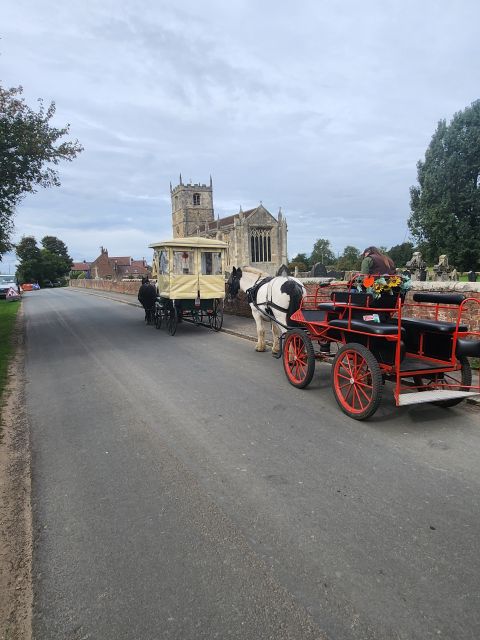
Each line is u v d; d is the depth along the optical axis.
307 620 2.55
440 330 5.50
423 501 3.75
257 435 5.25
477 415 5.74
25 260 90.62
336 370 5.96
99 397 7.00
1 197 14.16
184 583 2.88
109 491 4.08
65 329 15.51
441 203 45.84
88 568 3.06
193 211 96.50
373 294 5.66
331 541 3.25
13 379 8.41
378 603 2.66
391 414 5.85
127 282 37.00
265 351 10.22
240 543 3.26
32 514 3.75
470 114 44.78
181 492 4.02
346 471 4.31
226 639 2.43
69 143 14.25
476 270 45.69
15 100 13.16
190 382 7.66
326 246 127.38
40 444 5.24
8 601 2.79
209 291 13.27
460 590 2.75
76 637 2.49
